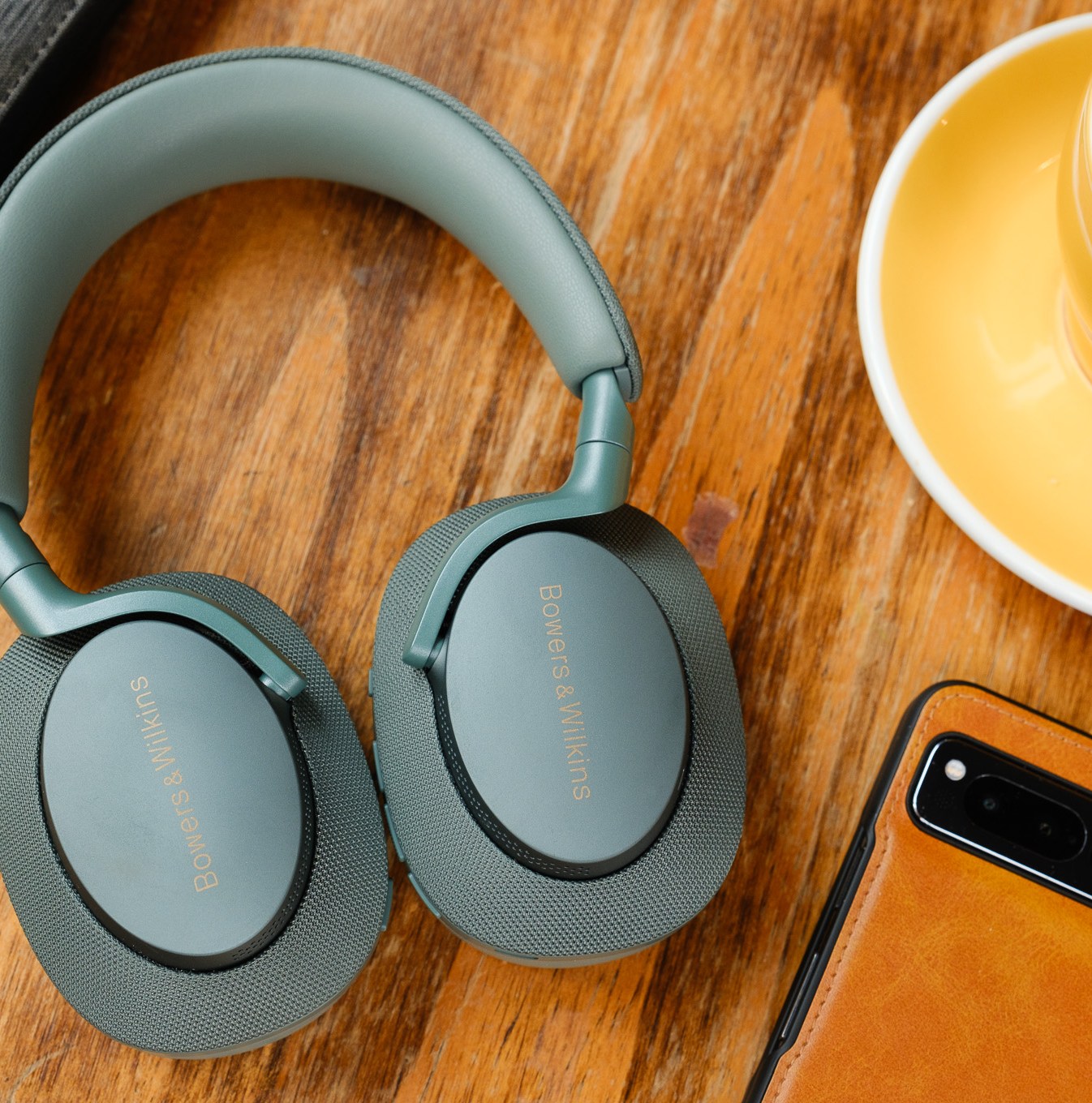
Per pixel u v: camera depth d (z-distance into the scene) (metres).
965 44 0.47
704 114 0.46
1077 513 0.39
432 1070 0.40
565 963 0.34
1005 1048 0.38
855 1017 0.38
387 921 0.35
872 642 0.44
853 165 0.46
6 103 0.39
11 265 0.34
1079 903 0.38
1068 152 0.32
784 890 0.42
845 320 0.45
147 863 0.32
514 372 0.44
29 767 0.33
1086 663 0.44
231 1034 0.33
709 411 0.45
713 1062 0.40
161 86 0.35
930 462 0.38
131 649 0.33
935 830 0.39
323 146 0.37
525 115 0.46
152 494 0.43
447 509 0.43
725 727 0.36
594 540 0.36
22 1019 0.39
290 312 0.44
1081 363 0.39
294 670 0.33
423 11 0.46
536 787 0.32
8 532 0.33
